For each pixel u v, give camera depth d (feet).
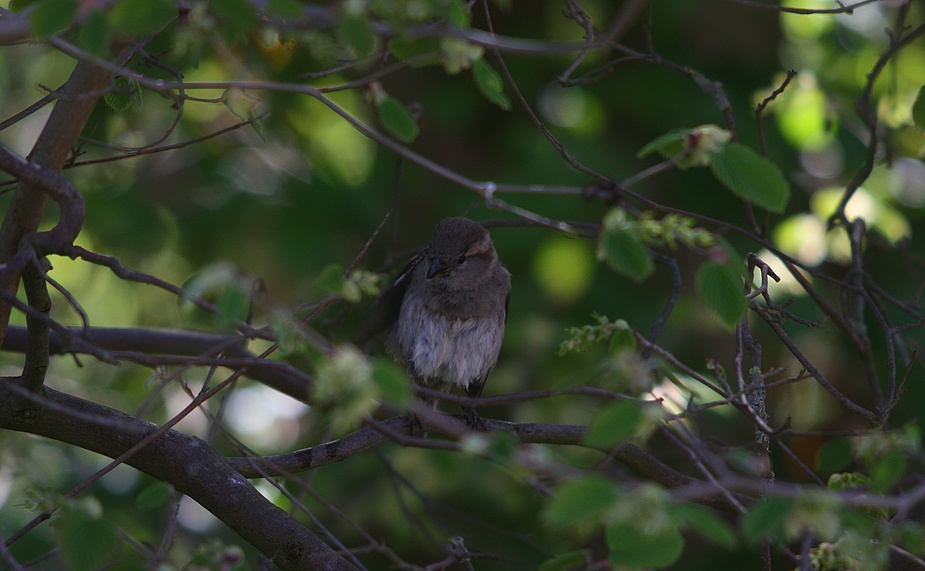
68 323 53.52
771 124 45.88
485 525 30.66
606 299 45.80
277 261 47.19
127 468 42.65
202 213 47.88
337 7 16.38
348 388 14.03
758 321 41.65
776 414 39.22
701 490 14.55
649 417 15.01
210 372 23.22
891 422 32.27
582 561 18.10
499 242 45.21
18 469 38.50
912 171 44.68
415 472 39.78
